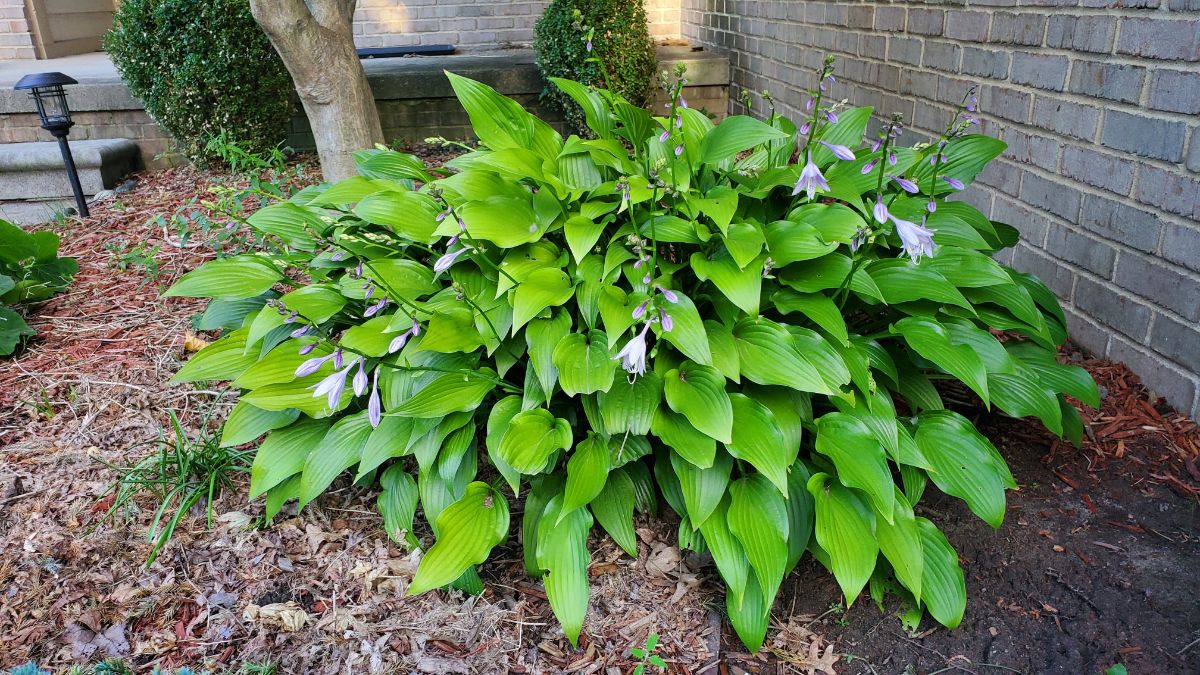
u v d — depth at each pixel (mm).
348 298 2738
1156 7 2646
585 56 5988
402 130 6547
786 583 2436
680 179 2467
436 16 8352
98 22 9266
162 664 2143
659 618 2301
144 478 2715
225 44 5418
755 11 6453
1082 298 3178
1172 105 2629
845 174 2744
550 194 2549
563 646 2221
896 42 4387
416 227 2658
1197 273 2611
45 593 2332
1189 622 2109
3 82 6406
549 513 2279
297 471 2541
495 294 2463
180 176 5871
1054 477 2615
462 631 2248
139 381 3268
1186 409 2723
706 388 2186
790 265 2471
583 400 2305
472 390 2355
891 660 2207
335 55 4738
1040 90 3289
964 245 2680
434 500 2389
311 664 2148
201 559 2459
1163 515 2420
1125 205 2895
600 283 2355
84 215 5086
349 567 2445
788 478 2301
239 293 2805
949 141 2922
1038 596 2266
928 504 2572
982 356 2441
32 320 3734
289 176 5332
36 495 2686
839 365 2240
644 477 2518
